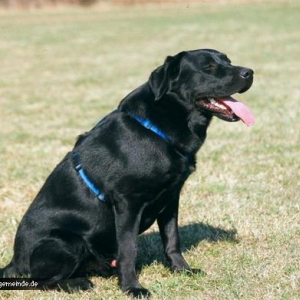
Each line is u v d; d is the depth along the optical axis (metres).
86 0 66.94
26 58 38.28
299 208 11.44
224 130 18.34
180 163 8.10
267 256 9.27
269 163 14.70
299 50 36.09
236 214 11.23
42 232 8.38
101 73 31.98
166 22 52.84
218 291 8.12
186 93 8.24
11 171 15.12
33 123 21.14
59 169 8.66
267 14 53.91
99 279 8.80
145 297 7.97
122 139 8.14
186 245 9.97
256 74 29.34
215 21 51.50
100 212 8.34
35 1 65.38
